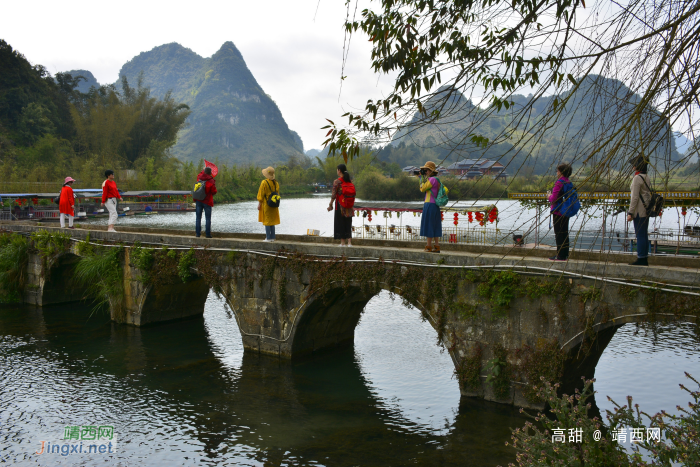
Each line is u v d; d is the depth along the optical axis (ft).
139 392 32.17
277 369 35.70
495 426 25.81
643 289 22.16
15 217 126.31
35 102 265.95
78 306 56.24
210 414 28.99
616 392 30.73
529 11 14.64
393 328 47.88
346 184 34.42
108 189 49.39
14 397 31.53
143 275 44.98
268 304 37.09
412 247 36.73
